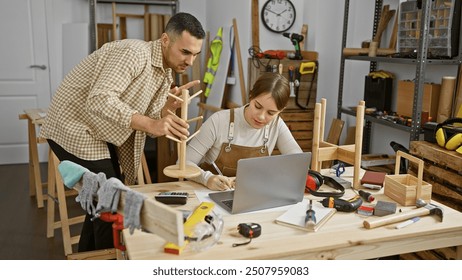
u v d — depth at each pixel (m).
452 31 2.67
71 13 4.68
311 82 3.79
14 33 4.54
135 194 1.01
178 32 1.82
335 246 1.29
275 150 3.47
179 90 1.94
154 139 4.00
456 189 2.25
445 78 2.71
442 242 1.44
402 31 3.08
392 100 3.46
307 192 1.75
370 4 3.78
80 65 1.95
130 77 1.77
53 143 2.01
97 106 1.65
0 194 3.78
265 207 1.56
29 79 4.67
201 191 1.73
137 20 4.87
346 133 4.14
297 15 4.14
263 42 4.07
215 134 2.05
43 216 3.31
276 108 1.87
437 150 2.32
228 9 4.40
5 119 4.66
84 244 2.15
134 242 1.27
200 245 1.24
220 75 4.39
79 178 1.21
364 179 1.84
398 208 1.58
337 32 4.01
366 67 3.83
